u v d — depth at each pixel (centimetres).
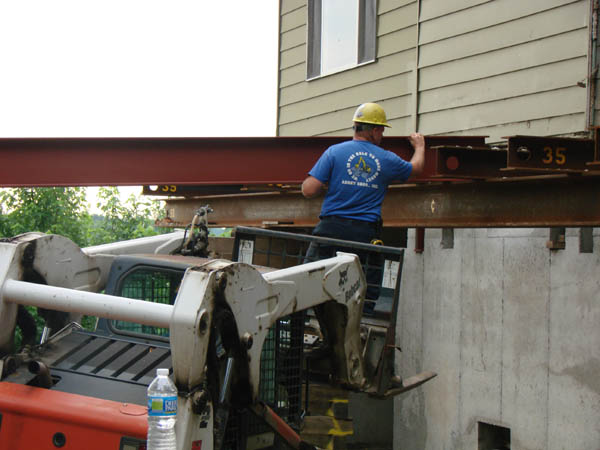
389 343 525
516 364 758
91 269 481
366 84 1034
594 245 687
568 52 766
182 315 342
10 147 671
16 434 366
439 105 915
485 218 620
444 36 910
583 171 529
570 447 699
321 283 452
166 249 560
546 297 732
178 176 668
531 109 802
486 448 801
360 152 568
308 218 834
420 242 893
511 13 828
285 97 1198
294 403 467
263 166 665
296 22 1178
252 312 381
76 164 671
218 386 365
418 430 886
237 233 580
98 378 397
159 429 330
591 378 683
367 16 1038
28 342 439
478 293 807
